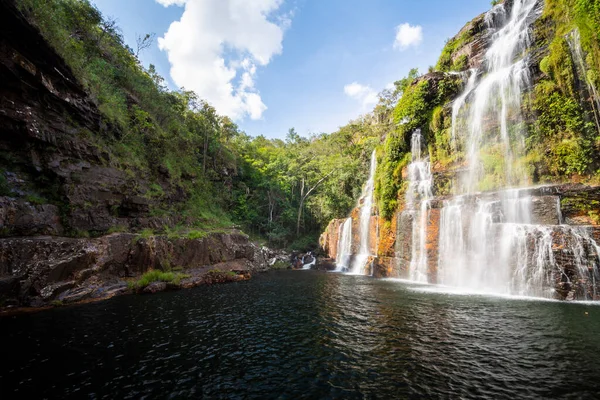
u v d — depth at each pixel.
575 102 16.95
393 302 13.49
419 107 26.92
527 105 18.84
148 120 27.94
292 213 45.53
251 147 58.25
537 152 18.03
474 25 30.28
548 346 7.88
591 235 13.20
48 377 6.23
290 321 10.52
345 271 29.69
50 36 14.41
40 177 14.52
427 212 21.03
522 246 14.95
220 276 19.95
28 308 11.39
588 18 17.27
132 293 15.15
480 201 17.95
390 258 24.23
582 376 6.27
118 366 6.84
